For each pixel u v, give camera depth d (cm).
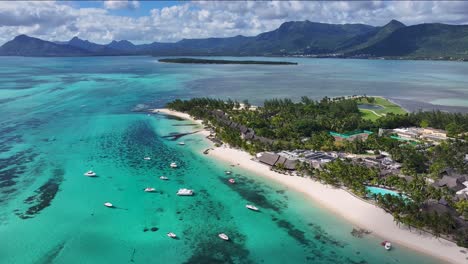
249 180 9969
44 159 11344
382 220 7712
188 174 10388
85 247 6681
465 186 9281
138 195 8912
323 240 7081
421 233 7225
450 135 14212
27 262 6203
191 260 6412
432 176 10081
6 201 8362
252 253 6656
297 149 12450
